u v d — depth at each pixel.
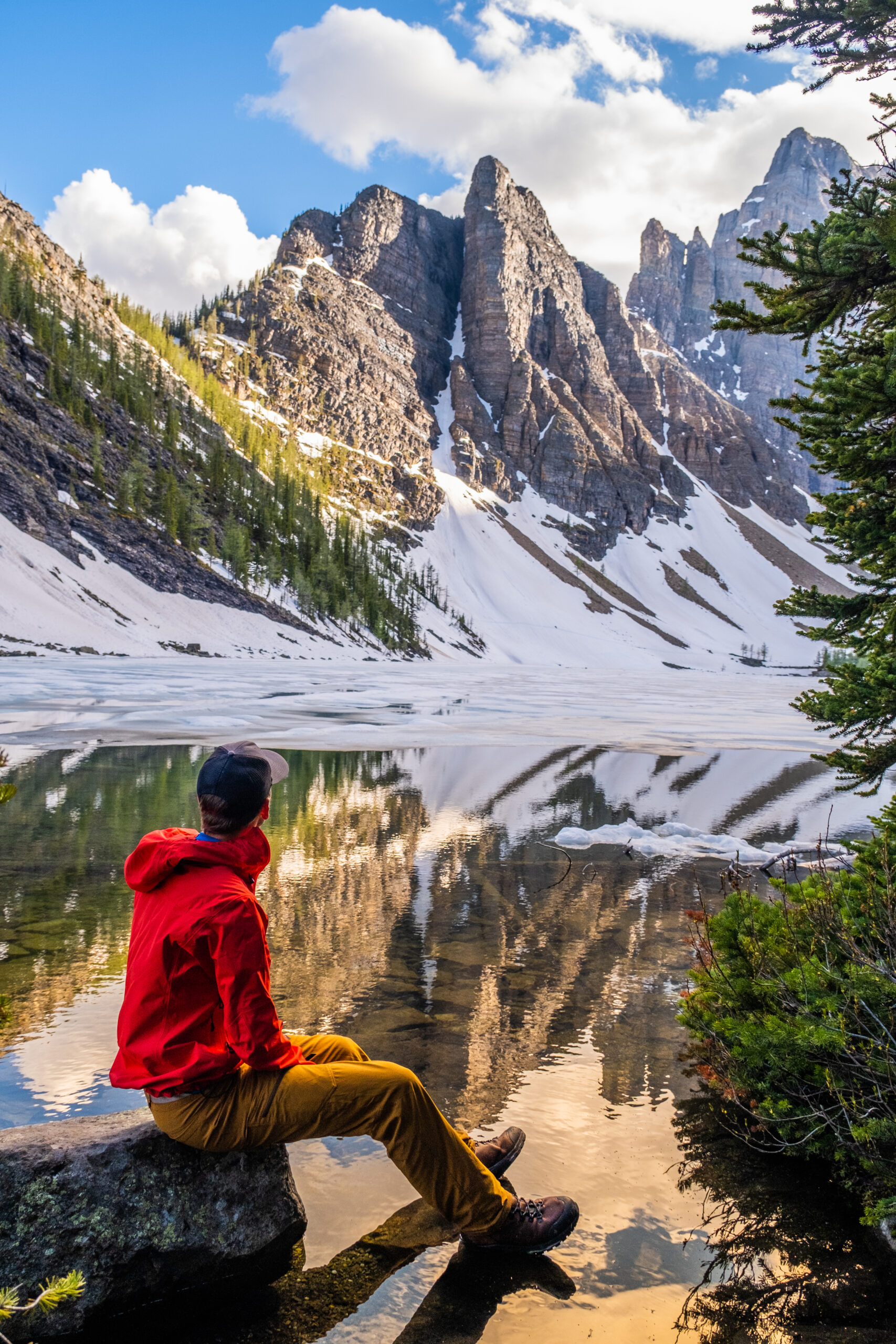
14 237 140.88
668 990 5.04
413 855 8.84
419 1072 3.84
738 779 16.91
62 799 11.17
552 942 5.93
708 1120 3.52
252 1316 2.36
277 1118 2.45
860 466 4.41
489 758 18.91
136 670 49.84
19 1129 2.56
